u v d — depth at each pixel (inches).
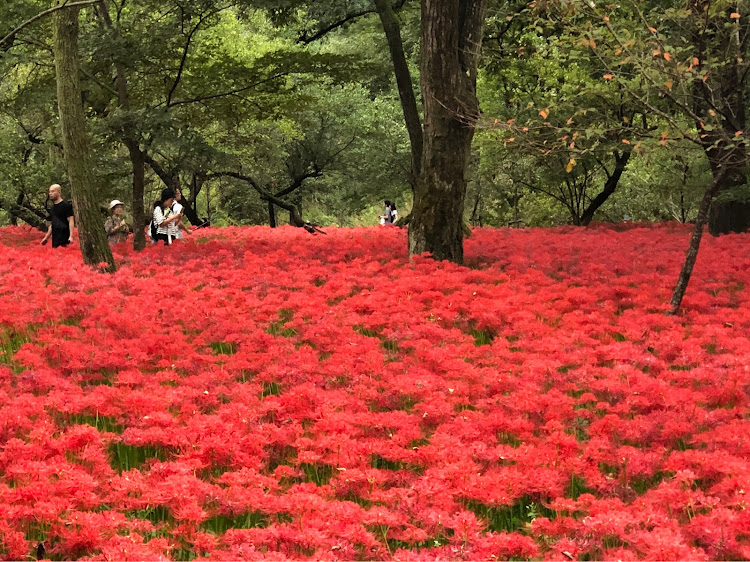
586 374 276.1
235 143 1016.2
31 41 762.2
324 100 1443.2
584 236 778.2
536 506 194.5
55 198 615.8
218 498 182.1
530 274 477.4
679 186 943.0
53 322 364.2
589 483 196.9
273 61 734.5
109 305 375.9
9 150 948.0
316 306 390.3
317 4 847.7
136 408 239.5
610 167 1149.7
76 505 178.7
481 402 249.6
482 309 374.3
